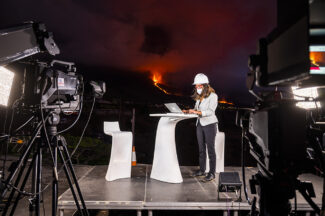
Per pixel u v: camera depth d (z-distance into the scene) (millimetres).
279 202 1733
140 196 3303
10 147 6941
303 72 1312
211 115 4137
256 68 1890
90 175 4473
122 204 3088
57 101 2314
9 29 1846
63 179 4605
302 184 1804
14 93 2240
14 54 1878
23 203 3539
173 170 4027
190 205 3096
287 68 1497
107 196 3275
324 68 1617
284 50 1538
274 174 1648
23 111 2277
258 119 1829
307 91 2600
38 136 2346
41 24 2045
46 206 3482
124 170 4301
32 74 2117
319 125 2393
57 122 2359
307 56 1275
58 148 2420
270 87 1912
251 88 1979
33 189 2627
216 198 3256
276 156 1590
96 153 8906
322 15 1542
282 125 1578
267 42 1835
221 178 3189
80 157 8289
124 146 4301
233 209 3102
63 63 2375
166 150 4117
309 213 3090
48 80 2152
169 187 3750
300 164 1591
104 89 2674
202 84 4219
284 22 1552
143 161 9602
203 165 4430
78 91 2490
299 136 1582
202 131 4355
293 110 1588
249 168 5145
